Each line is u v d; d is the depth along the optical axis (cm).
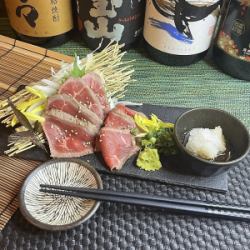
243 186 29
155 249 25
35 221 24
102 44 40
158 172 29
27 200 25
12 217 26
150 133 30
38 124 30
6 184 28
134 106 34
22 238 25
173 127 29
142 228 26
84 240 25
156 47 39
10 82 35
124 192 26
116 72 36
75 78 31
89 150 29
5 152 29
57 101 29
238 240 25
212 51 42
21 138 30
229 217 25
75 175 27
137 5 38
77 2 38
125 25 39
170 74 40
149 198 25
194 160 26
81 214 25
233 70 39
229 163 25
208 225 26
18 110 29
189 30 36
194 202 25
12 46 39
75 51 42
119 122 30
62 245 25
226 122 29
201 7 34
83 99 30
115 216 26
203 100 37
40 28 39
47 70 37
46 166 27
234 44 36
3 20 46
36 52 38
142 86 38
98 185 26
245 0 33
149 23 38
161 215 26
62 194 25
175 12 35
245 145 27
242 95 38
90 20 38
